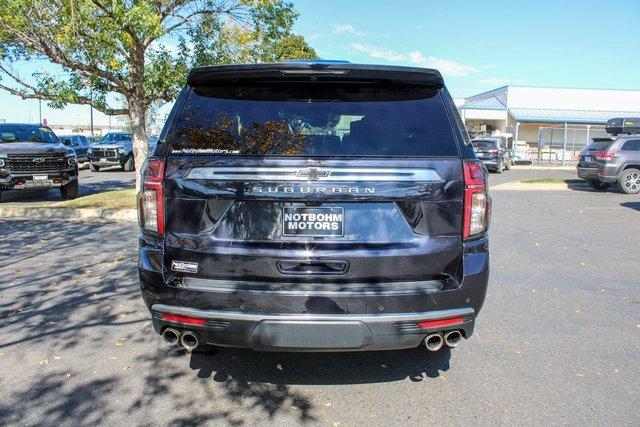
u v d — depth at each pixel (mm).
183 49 11688
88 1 8805
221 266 3143
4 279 6250
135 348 4340
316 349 3115
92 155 25422
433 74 3371
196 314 3121
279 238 3127
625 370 3955
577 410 3393
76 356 4176
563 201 14711
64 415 3318
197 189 3158
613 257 7645
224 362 4090
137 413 3355
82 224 10070
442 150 3227
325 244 3109
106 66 10773
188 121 3332
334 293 3066
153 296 3256
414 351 4301
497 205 13766
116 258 7285
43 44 9695
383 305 3082
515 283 6262
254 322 3078
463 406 3453
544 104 40438
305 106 3354
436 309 3141
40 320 4938
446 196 3156
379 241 3127
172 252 3205
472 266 3189
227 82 3438
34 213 10977
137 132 12094
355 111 3340
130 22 9039
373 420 3295
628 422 3252
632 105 40938
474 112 39938
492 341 4500
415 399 3545
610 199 15266
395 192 3113
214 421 3275
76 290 5840
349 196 3098
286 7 11227
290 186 3105
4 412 3342
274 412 3389
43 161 12984
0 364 4023
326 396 3592
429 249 3137
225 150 3219
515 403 3484
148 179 3246
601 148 17547
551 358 4164
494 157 25797
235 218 3148
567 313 5203
